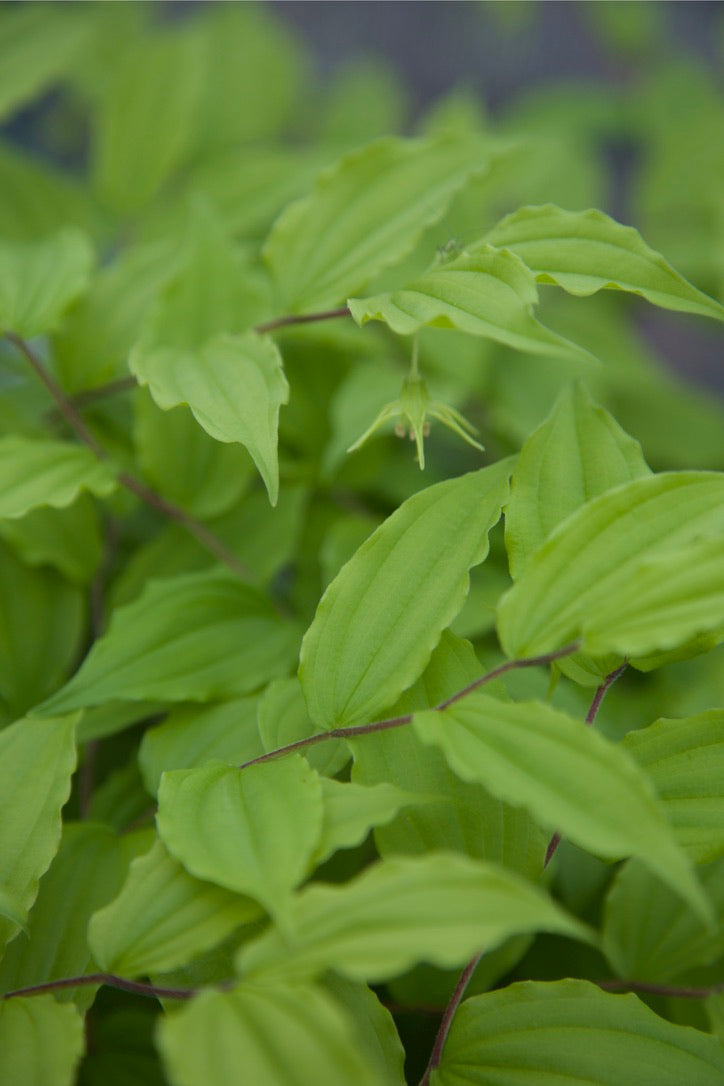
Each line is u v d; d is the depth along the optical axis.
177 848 0.42
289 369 0.59
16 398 0.56
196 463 0.53
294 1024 0.40
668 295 0.44
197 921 0.43
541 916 0.39
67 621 0.52
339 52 1.02
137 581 0.52
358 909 0.40
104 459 0.51
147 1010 0.50
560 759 0.41
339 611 0.45
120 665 0.48
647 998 0.49
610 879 0.51
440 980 0.48
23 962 0.45
